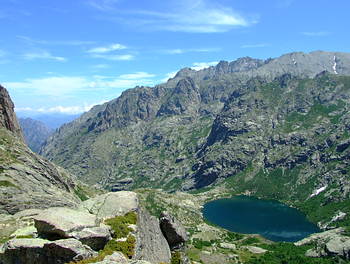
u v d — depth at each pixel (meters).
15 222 83.81
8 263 44.25
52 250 43.03
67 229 46.00
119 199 59.94
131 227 53.53
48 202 111.25
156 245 60.47
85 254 43.00
